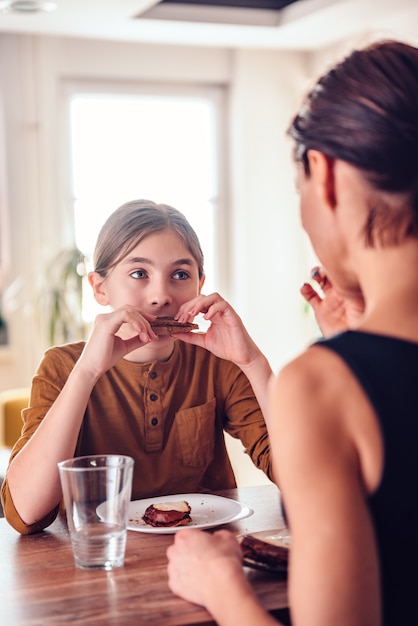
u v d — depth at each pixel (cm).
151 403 175
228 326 171
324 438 78
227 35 514
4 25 478
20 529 146
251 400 183
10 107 518
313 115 85
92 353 154
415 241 82
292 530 79
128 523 145
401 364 80
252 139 569
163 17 471
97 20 468
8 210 521
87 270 501
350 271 88
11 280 524
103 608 106
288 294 583
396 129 80
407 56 84
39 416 166
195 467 177
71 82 536
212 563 100
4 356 518
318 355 82
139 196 561
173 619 101
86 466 127
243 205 570
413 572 79
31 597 112
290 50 571
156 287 174
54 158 530
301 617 77
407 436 78
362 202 82
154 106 562
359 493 78
